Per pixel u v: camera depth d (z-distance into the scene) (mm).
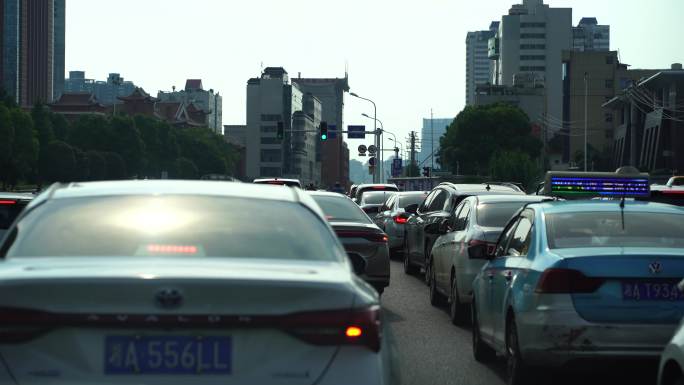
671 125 186750
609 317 10969
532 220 12922
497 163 158750
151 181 8484
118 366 6121
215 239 7121
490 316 13742
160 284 6090
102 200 7676
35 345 6105
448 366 14594
